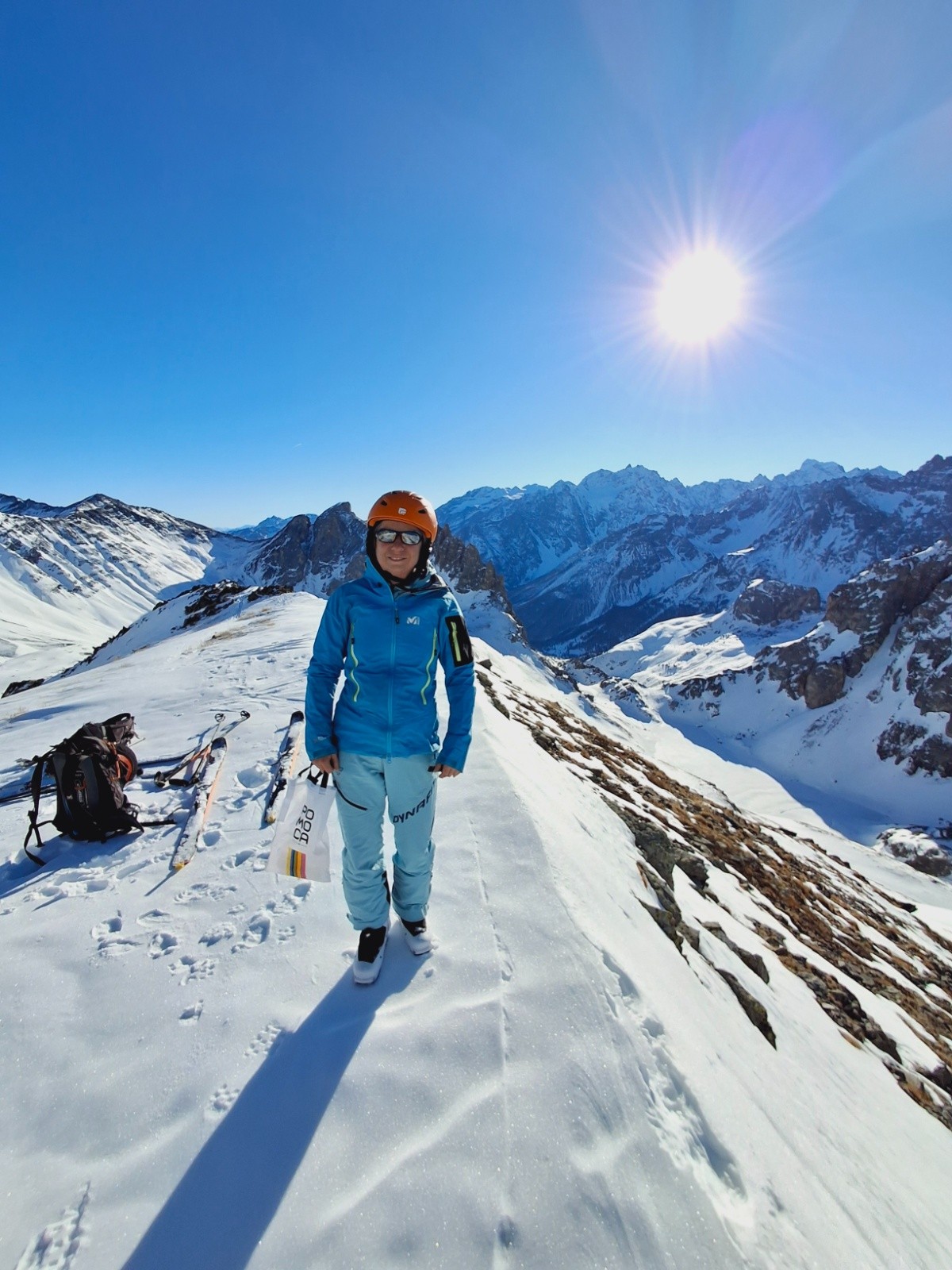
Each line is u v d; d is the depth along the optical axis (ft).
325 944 11.63
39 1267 6.26
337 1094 8.07
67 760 17.48
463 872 13.41
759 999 19.36
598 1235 6.36
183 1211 6.77
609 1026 9.11
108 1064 9.05
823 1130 13.39
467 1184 6.75
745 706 466.29
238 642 67.67
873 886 98.02
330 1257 6.14
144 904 13.91
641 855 23.31
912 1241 11.23
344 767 9.87
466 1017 9.09
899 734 370.94
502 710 45.78
